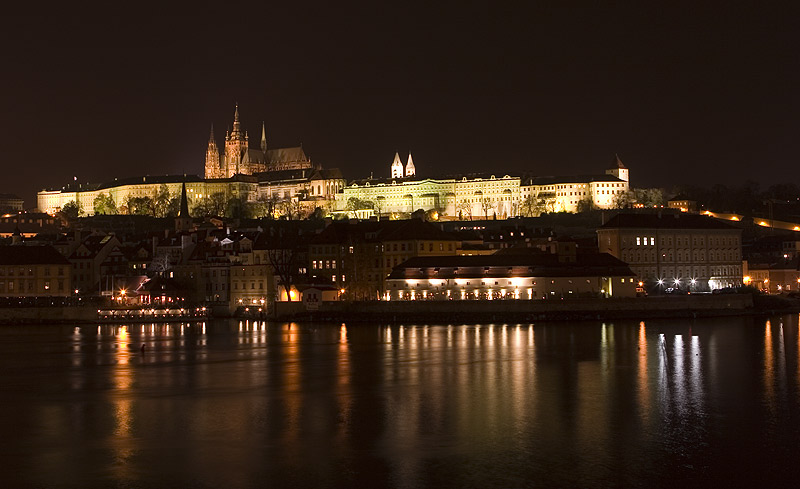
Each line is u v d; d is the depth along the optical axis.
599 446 90.12
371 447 90.38
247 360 150.62
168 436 95.31
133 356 158.25
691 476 81.00
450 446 90.50
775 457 86.19
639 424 98.75
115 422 101.81
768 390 117.50
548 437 93.44
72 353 163.38
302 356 154.88
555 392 116.69
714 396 113.50
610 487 78.44
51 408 109.75
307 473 82.31
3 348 172.50
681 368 136.00
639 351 155.62
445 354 154.00
